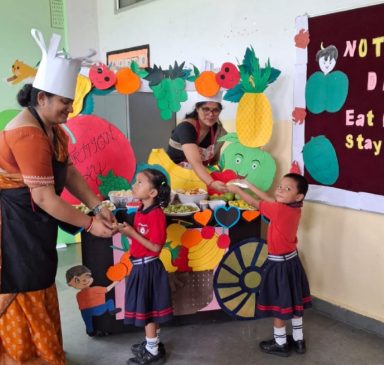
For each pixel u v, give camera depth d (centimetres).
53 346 151
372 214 224
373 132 216
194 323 235
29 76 196
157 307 195
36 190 138
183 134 225
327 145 237
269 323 240
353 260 236
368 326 231
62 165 156
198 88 219
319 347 217
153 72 217
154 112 339
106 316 221
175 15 333
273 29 259
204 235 221
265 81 232
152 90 220
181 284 226
